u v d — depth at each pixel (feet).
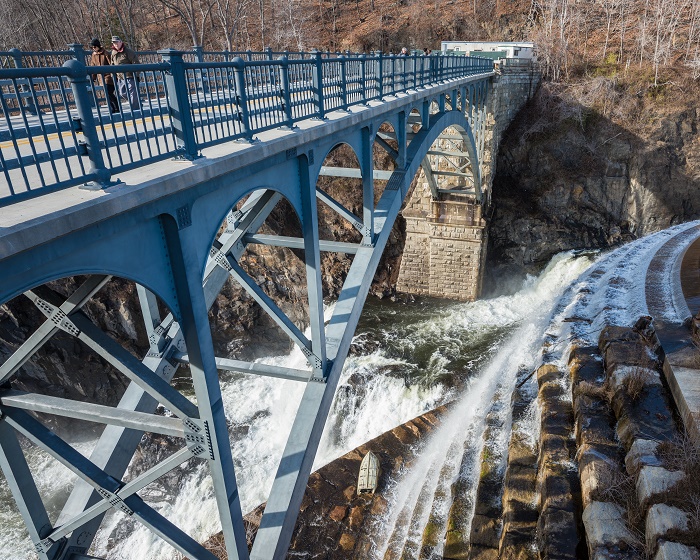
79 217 12.80
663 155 99.09
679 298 32.17
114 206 13.93
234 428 68.80
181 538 21.79
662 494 18.17
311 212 28.22
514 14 134.00
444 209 91.97
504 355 46.60
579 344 30.58
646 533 17.62
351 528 40.55
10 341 70.33
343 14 156.15
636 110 101.04
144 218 15.94
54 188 13.08
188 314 18.80
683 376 23.50
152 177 16.01
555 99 105.19
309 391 29.71
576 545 19.66
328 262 96.07
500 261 100.94
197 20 155.33
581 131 102.37
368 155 37.37
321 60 29.25
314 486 44.57
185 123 17.90
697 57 105.19
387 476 45.65
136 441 28.53
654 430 21.83
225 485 20.67
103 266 14.92
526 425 28.68
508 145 104.58
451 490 30.86
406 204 96.32
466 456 32.07
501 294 98.68
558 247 100.01
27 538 56.90
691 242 46.52
